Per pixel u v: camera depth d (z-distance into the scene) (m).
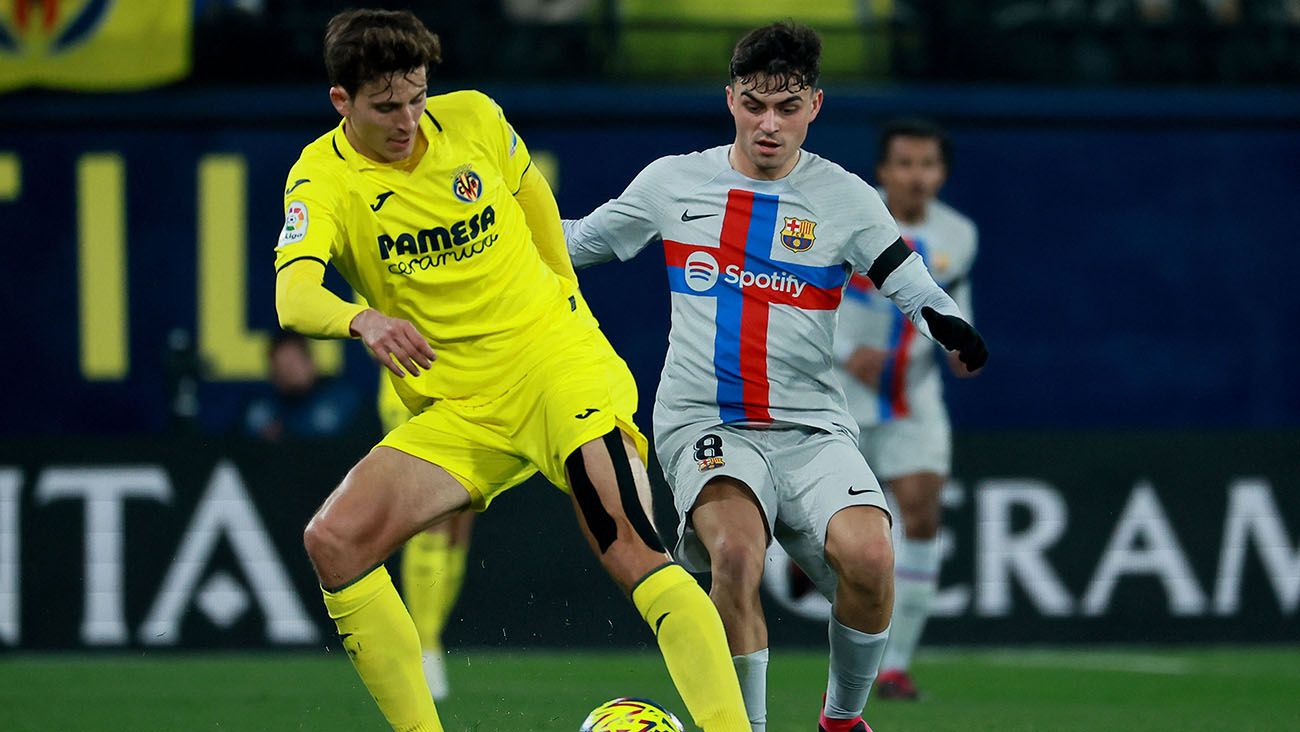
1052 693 26.75
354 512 15.14
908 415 26.20
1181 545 33.03
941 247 28.27
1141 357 37.16
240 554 31.59
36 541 31.36
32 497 31.42
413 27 14.48
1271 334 37.38
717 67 38.59
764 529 16.20
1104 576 32.84
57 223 35.72
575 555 31.73
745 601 15.63
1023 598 32.69
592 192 36.16
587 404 15.32
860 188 16.77
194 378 34.81
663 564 14.73
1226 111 37.25
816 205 16.69
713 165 17.09
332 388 35.09
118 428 35.75
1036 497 32.88
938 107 36.66
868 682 16.75
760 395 16.80
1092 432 33.09
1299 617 33.09
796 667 30.05
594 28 38.28
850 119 36.44
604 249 17.56
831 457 16.56
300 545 31.70
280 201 36.09
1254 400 37.31
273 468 31.81
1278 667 30.36
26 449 31.50
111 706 24.81
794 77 16.27
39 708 24.62
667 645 14.53
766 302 16.73
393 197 15.25
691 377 16.94
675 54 38.66
